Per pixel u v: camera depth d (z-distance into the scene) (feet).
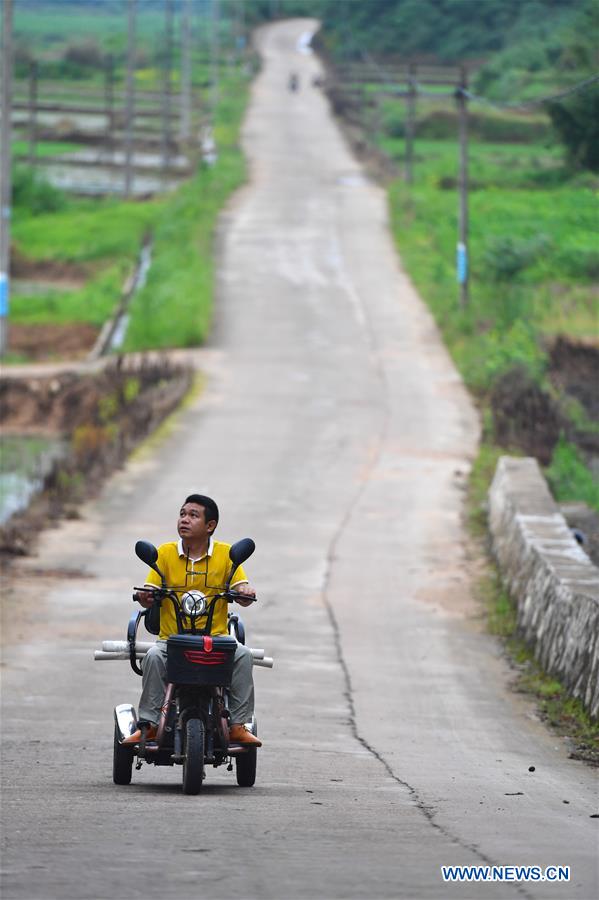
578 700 152.76
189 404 422.00
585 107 325.21
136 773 103.45
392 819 79.25
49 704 150.51
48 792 88.94
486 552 263.70
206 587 90.22
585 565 191.52
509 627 207.21
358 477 333.21
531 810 86.89
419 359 501.15
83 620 207.41
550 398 395.34
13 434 414.00
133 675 172.96
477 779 106.22
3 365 494.18
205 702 88.99
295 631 205.46
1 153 504.43
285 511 296.71
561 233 540.52
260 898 54.70
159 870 59.98
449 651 194.70
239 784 93.97
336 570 248.32
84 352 547.08
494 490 285.84
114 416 404.57
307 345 521.65
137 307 571.69
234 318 565.94
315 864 62.44
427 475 336.70
